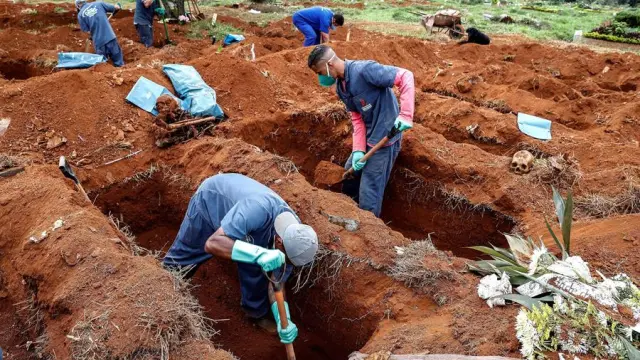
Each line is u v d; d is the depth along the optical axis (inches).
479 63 390.6
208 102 226.2
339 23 387.2
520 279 136.1
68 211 150.7
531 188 201.0
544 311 115.8
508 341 117.9
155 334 116.3
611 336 113.0
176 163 202.4
